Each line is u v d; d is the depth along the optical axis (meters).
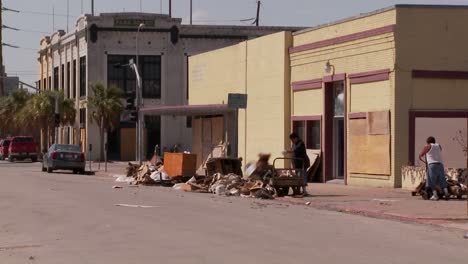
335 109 30.88
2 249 13.56
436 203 21.89
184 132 65.75
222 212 19.67
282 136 33.88
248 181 26.61
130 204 21.73
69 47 72.94
